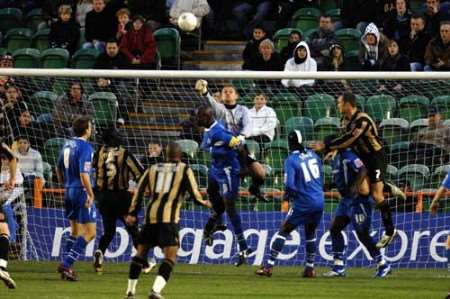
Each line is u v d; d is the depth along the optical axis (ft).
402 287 127.24
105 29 198.39
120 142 134.51
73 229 132.98
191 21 150.71
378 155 135.44
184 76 144.56
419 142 158.40
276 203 155.94
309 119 164.04
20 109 162.50
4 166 152.05
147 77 145.18
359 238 139.64
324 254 153.38
